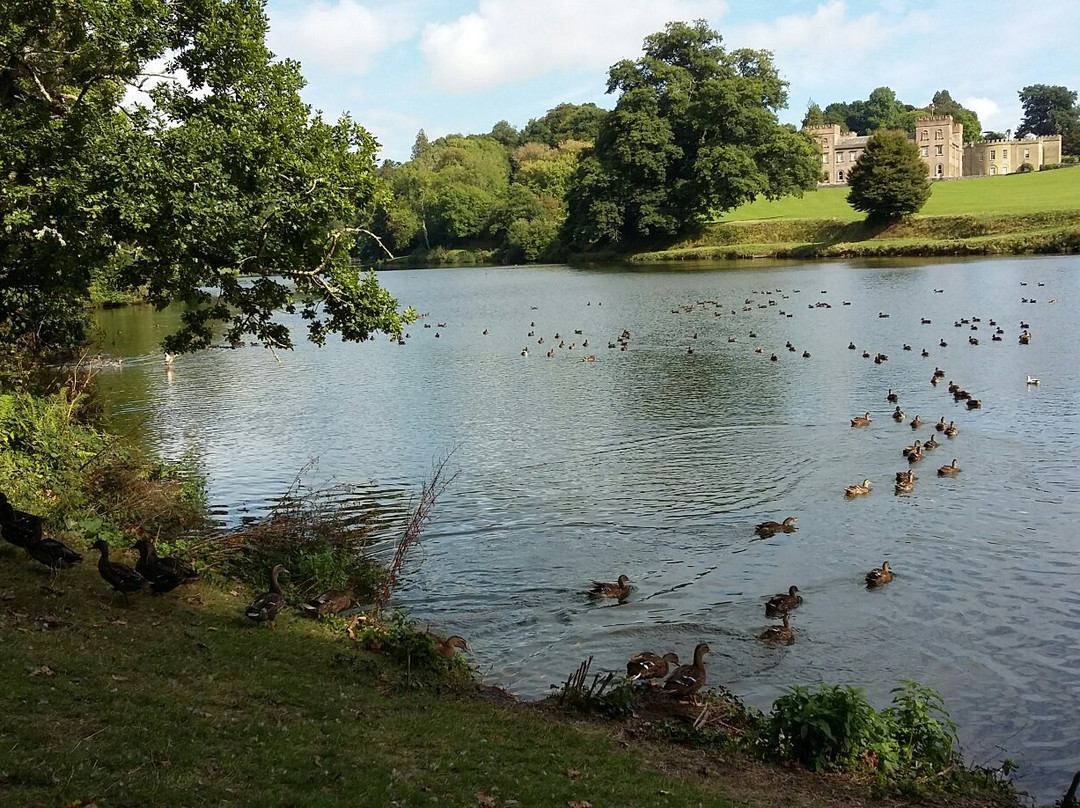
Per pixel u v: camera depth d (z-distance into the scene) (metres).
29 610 14.15
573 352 57.12
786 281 94.00
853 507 26.05
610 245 153.38
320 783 9.88
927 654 17.44
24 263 23.92
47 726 10.11
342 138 25.05
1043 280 78.94
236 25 23.83
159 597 16.38
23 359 31.09
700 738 13.73
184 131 21.81
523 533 24.44
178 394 45.56
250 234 22.61
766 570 21.75
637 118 138.62
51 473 22.17
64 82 23.52
